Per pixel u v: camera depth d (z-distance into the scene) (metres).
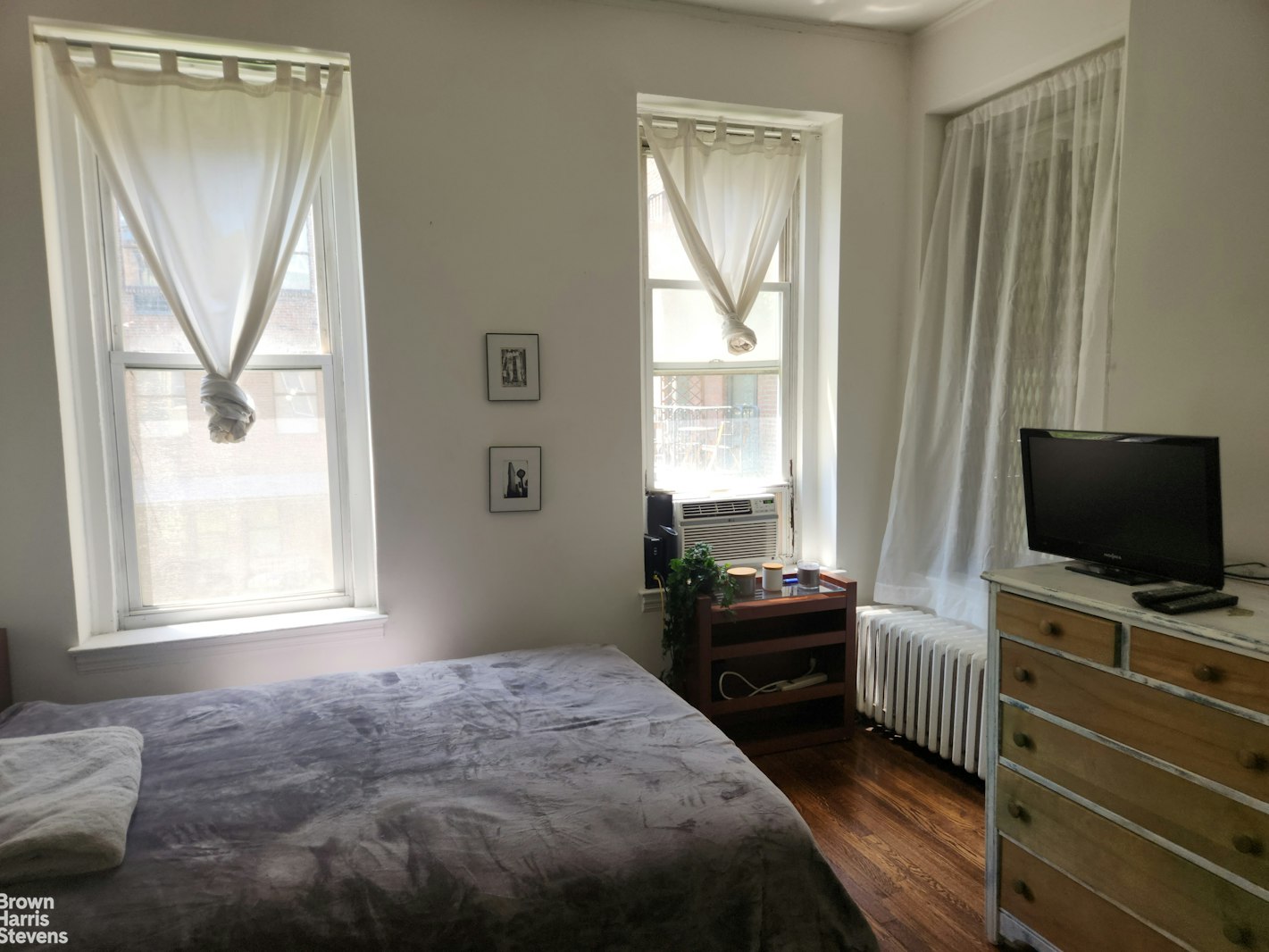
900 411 3.39
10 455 2.36
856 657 3.11
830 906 1.68
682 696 3.05
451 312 2.74
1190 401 2.03
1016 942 1.97
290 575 2.79
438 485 2.78
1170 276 2.05
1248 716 1.44
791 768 2.90
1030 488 2.09
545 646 2.97
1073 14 2.54
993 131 2.89
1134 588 1.81
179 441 2.64
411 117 2.64
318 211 2.73
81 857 1.47
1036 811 1.89
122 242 2.55
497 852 1.55
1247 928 1.45
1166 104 2.03
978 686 2.63
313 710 2.18
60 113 2.43
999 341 2.80
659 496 3.21
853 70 3.19
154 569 2.66
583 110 2.85
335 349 2.77
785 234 3.39
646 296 3.21
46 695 2.44
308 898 1.43
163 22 2.39
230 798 1.73
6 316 2.32
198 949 1.34
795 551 3.48
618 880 1.52
